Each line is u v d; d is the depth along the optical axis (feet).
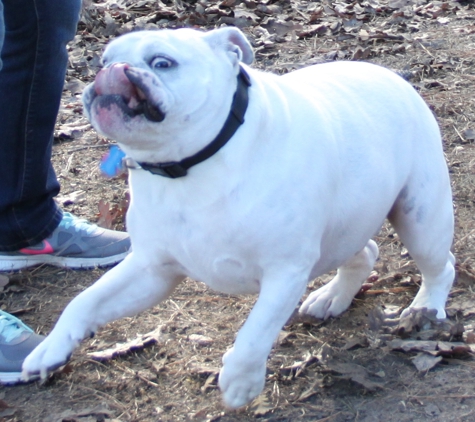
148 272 7.39
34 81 9.50
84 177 13.46
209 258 6.80
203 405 7.73
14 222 10.25
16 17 9.10
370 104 7.78
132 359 8.54
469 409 7.40
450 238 8.56
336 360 8.14
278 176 6.56
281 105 6.77
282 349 8.53
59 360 7.20
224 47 6.45
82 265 10.72
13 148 9.83
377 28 21.58
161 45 6.09
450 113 15.35
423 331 8.52
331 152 7.02
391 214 8.47
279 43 20.43
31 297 10.05
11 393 8.09
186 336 8.92
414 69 17.92
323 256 7.60
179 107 6.05
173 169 6.44
